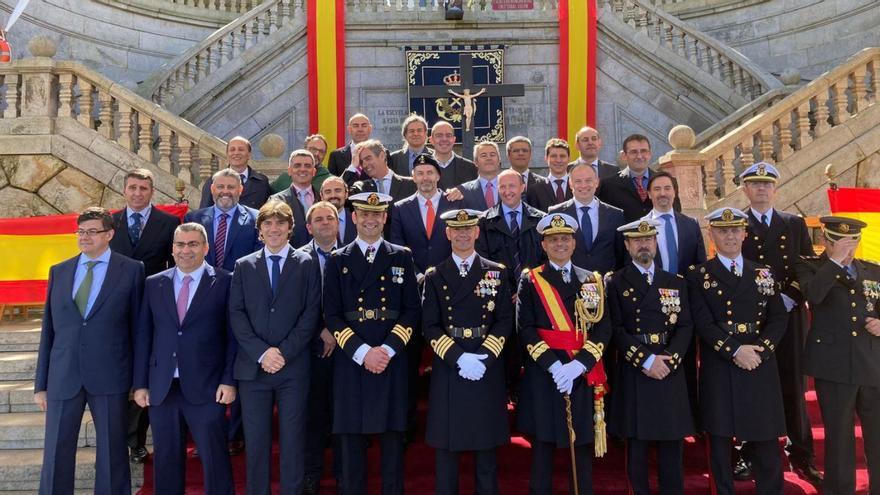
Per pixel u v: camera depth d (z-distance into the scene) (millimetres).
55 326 4277
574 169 4961
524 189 5727
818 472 4574
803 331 4715
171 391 4168
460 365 4035
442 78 13305
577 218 4977
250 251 5215
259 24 13156
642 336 4227
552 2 13539
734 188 7535
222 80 12664
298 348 4129
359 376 4219
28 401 5395
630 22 13430
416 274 4902
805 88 7867
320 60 13016
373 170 5602
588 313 4164
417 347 4859
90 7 14445
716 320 4293
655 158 13141
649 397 4133
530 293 4328
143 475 4781
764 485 4168
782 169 7746
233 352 4246
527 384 4258
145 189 5258
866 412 4266
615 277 4398
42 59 8266
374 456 5004
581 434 4082
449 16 13188
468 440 4051
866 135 7895
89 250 4312
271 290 4254
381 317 4285
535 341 4156
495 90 10555
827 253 4387
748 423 4098
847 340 4234
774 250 4699
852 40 13695
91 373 4191
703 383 4312
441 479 4141
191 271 4324
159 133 8336
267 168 7992
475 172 6102
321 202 4727
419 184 5109
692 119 13039
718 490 4195
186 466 4723
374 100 13352
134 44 15242
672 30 13250
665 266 4809
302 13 13305
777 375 4230
